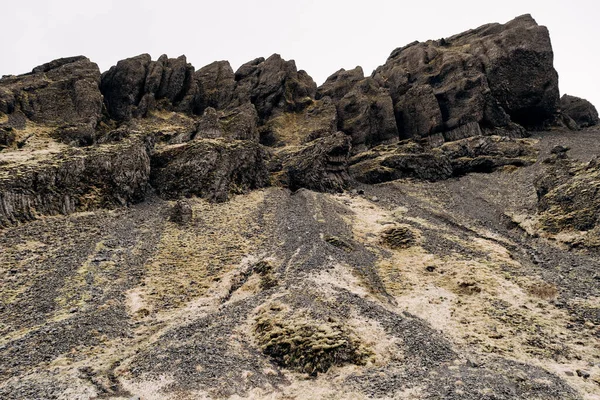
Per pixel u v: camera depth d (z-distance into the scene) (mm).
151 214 47875
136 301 28406
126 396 16703
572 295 28844
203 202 54094
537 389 17062
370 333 23156
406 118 94062
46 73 77312
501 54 92750
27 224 39031
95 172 48719
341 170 73062
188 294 30453
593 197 41875
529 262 36531
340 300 27031
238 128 74250
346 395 17453
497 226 47906
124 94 80812
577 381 18422
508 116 89812
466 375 18312
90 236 38938
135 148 54594
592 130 93875
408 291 30859
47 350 21422
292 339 21766
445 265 35250
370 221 50625
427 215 52875
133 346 22438
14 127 62719
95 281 30594
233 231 44219
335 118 90062
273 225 46438
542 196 50094
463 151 78312
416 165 74875
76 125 66312
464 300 29047
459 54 98938
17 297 27312
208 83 97000
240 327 24328
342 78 112875
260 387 18250
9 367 19656
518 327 24766
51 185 43875
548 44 93938
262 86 96062
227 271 34438
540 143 79062
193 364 19500
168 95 87125
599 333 23734
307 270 32531
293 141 84875
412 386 17562
